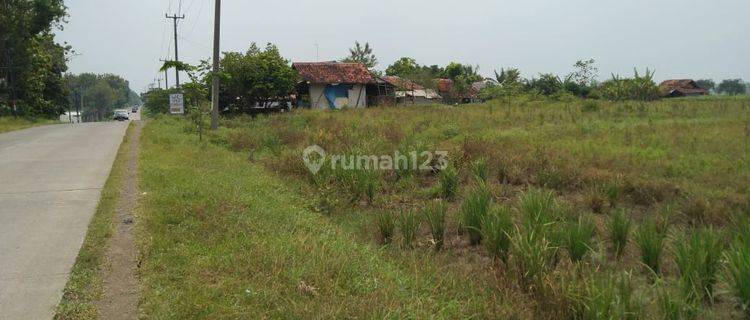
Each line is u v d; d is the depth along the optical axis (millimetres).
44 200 7340
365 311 3834
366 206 8281
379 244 6242
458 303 4289
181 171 9320
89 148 13781
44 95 42156
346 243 5539
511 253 5203
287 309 3822
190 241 5297
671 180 9195
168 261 4754
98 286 4309
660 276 5078
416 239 6469
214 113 19062
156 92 47625
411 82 46312
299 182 9312
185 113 30688
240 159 11711
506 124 18969
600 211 7922
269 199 7551
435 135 15914
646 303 4324
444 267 5285
